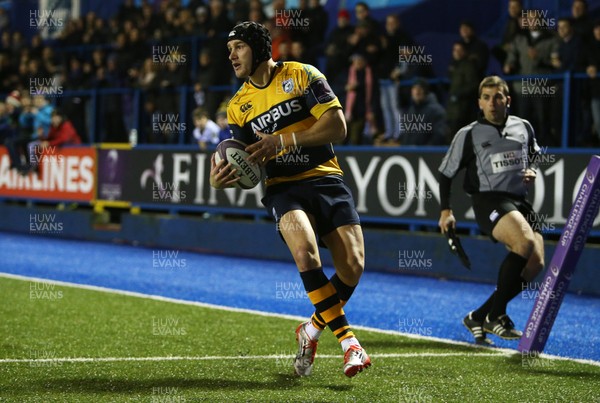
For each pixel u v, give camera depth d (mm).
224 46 41344
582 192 17422
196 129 39188
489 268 30734
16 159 46500
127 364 16297
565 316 23969
